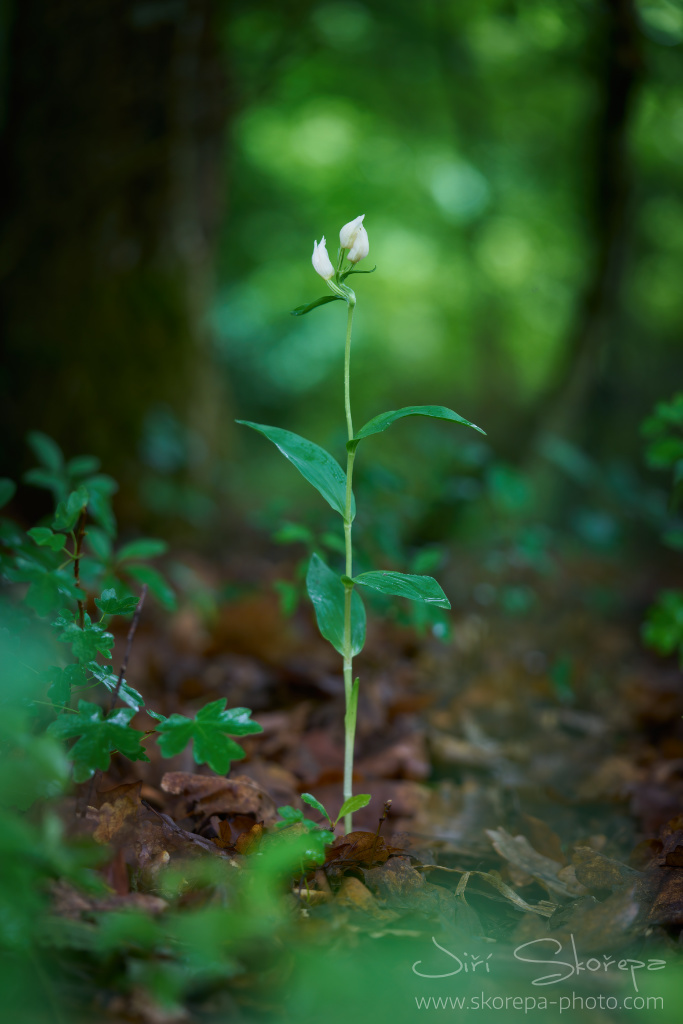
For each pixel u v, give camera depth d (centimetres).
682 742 94
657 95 164
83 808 66
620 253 164
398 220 361
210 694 99
